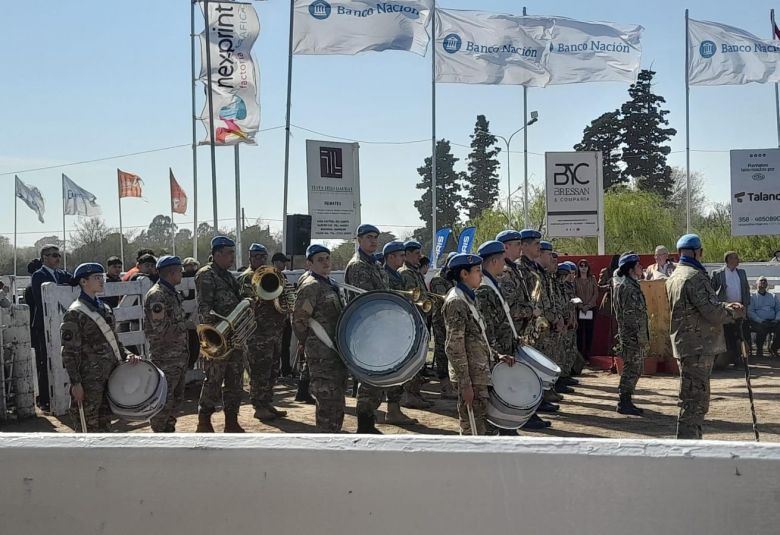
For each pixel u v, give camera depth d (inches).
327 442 124.3
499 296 269.0
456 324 237.5
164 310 320.8
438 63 815.1
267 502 125.3
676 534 114.4
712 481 113.7
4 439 133.4
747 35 877.8
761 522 112.0
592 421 385.7
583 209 717.9
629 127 2142.0
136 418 273.7
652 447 116.3
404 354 251.4
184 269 487.2
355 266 349.7
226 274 345.7
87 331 273.4
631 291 400.2
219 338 299.3
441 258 999.6
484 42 816.3
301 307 287.3
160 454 128.7
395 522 121.5
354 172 631.2
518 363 242.7
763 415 392.5
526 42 821.9
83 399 271.7
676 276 292.8
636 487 115.9
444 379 469.1
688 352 288.4
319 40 707.4
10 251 1873.8
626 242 1366.9
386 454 122.3
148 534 128.4
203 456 127.4
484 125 2496.3
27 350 411.8
